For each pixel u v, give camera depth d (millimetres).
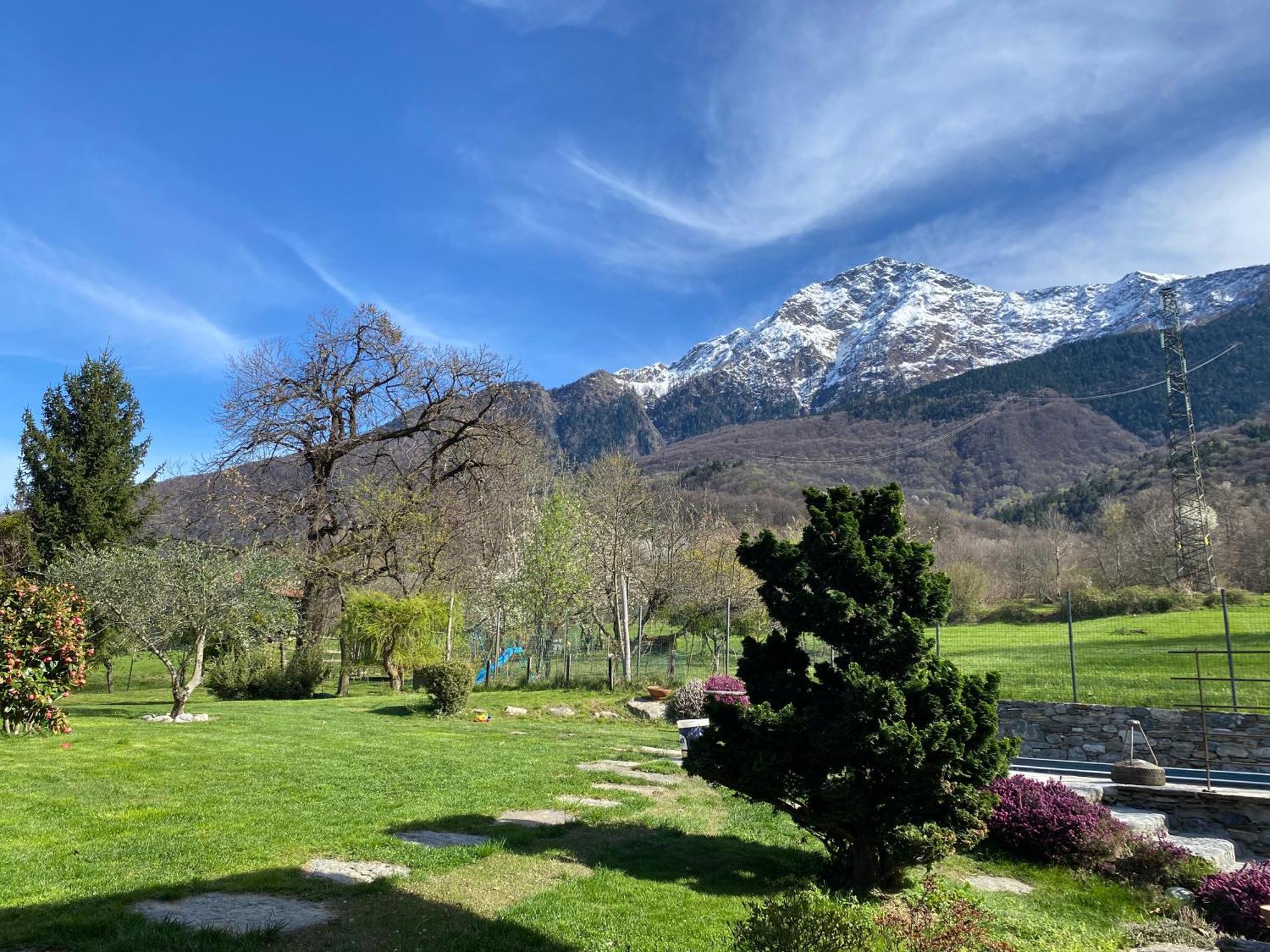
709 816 9406
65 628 12164
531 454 33562
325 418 28016
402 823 7629
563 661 28328
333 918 5184
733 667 26453
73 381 27109
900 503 7582
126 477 27469
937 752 6531
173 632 15250
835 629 7121
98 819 7062
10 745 10758
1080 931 7016
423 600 24609
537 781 10273
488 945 4957
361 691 26219
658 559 32938
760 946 4742
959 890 7500
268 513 26375
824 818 6871
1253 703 15328
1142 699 15828
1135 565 46656
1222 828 10859
